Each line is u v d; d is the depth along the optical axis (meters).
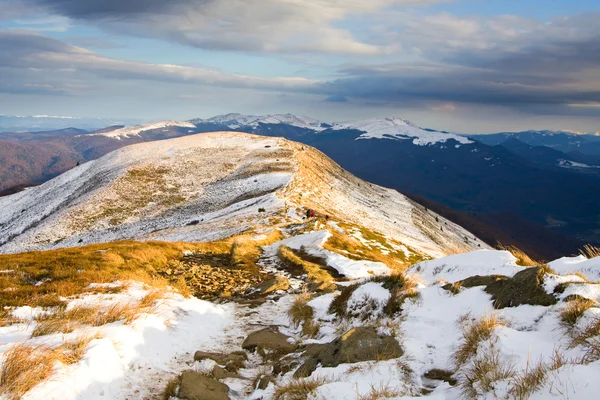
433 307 8.07
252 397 6.23
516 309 6.70
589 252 9.67
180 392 5.94
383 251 41.66
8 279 13.37
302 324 9.91
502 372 4.64
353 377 5.54
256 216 58.38
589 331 4.99
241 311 12.26
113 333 7.51
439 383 5.38
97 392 5.81
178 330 9.12
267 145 148.00
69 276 14.12
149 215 94.19
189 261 20.03
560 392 3.77
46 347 6.42
